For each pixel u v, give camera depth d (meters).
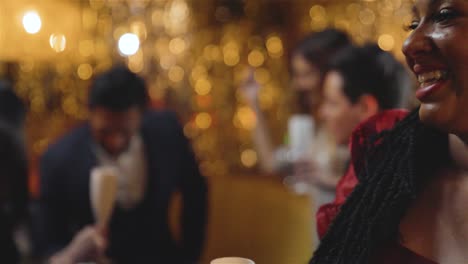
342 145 1.32
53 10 2.01
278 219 2.83
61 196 1.76
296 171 1.65
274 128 3.32
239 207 3.05
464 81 0.58
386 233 0.70
